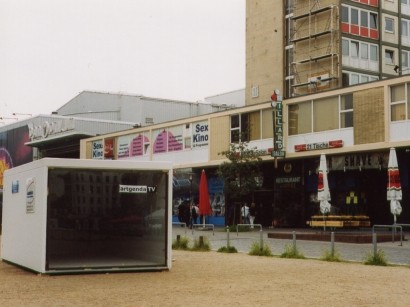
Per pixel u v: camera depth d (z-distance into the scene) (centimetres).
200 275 1397
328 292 1122
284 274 1411
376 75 5228
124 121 7250
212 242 2605
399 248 2202
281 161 4125
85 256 1462
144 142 5222
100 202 1488
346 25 5069
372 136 3419
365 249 2166
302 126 3841
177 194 4875
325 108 3706
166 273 1441
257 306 969
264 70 5728
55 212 1438
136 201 1507
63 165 1443
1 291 1152
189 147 4738
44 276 1395
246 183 3769
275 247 2297
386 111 3347
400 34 5422
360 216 3400
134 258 1501
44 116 7331
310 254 1995
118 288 1181
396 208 2577
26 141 7606
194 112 7612
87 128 6631
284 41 5559
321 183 2941
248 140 4219
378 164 3475
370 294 1098
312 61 5216
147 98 7350
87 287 1198
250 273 1434
